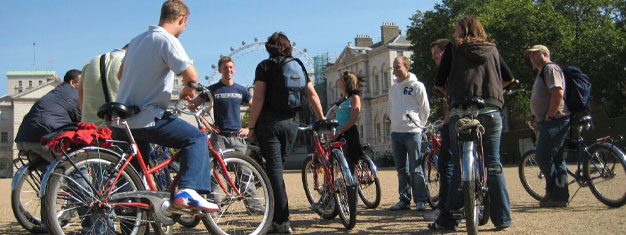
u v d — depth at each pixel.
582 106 7.28
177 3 4.74
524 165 8.21
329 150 6.29
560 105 7.25
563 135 7.25
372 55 71.19
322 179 6.69
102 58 5.98
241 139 7.82
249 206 5.15
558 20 37.47
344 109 7.83
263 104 5.84
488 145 5.29
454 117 5.21
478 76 5.16
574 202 7.75
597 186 7.24
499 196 5.39
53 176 4.01
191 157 4.50
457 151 5.23
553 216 6.41
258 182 5.24
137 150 4.49
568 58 37.22
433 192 7.73
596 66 37.66
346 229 5.90
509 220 5.45
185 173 4.46
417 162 7.57
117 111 4.28
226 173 5.04
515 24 37.12
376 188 7.66
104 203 4.17
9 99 105.81
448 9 43.78
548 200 7.29
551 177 7.23
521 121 48.69
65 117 6.29
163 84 4.53
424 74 42.72
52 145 4.08
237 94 7.99
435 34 42.88
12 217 8.06
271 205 5.29
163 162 4.72
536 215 6.55
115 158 4.31
